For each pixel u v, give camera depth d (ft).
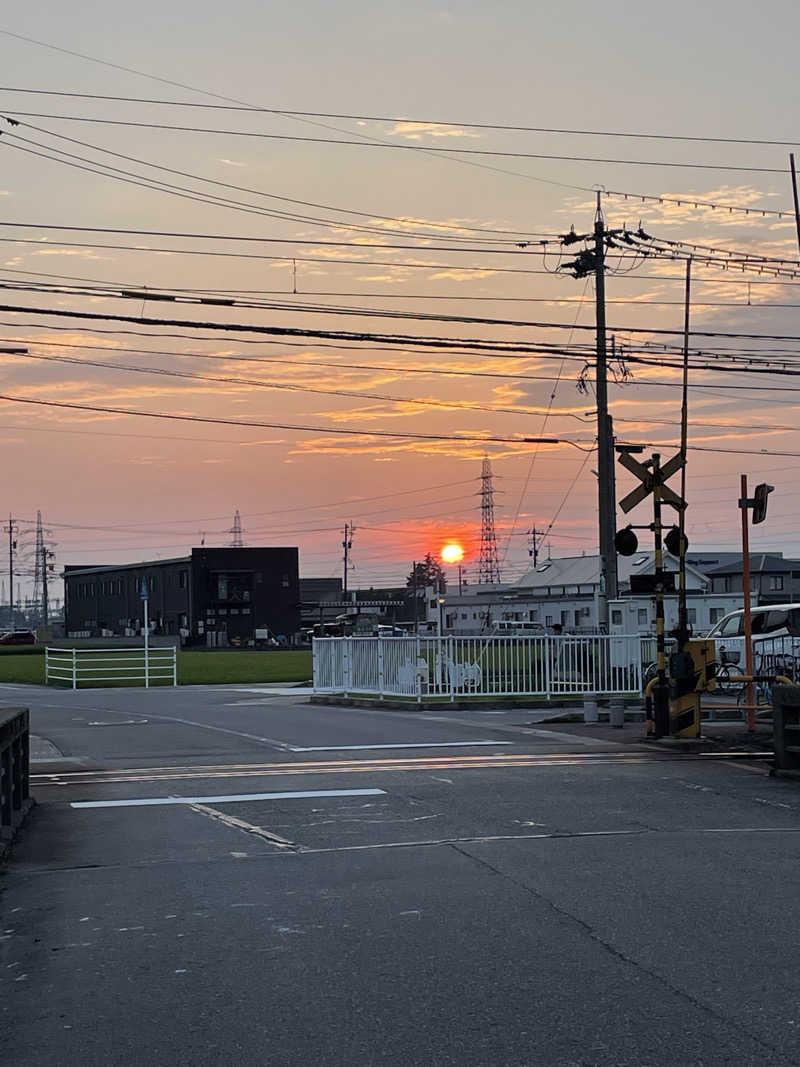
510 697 97.40
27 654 269.03
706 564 319.47
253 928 26.58
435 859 34.04
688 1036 19.30
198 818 41.86
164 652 245.65
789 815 41.55
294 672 166.91
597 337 131.44
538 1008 20.77
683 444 100.01
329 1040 19.34
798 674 86.89
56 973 23.44
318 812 42.75
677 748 63.87
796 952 24.13
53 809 44.52
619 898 29.01
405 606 413.80
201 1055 18.80
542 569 275.59
